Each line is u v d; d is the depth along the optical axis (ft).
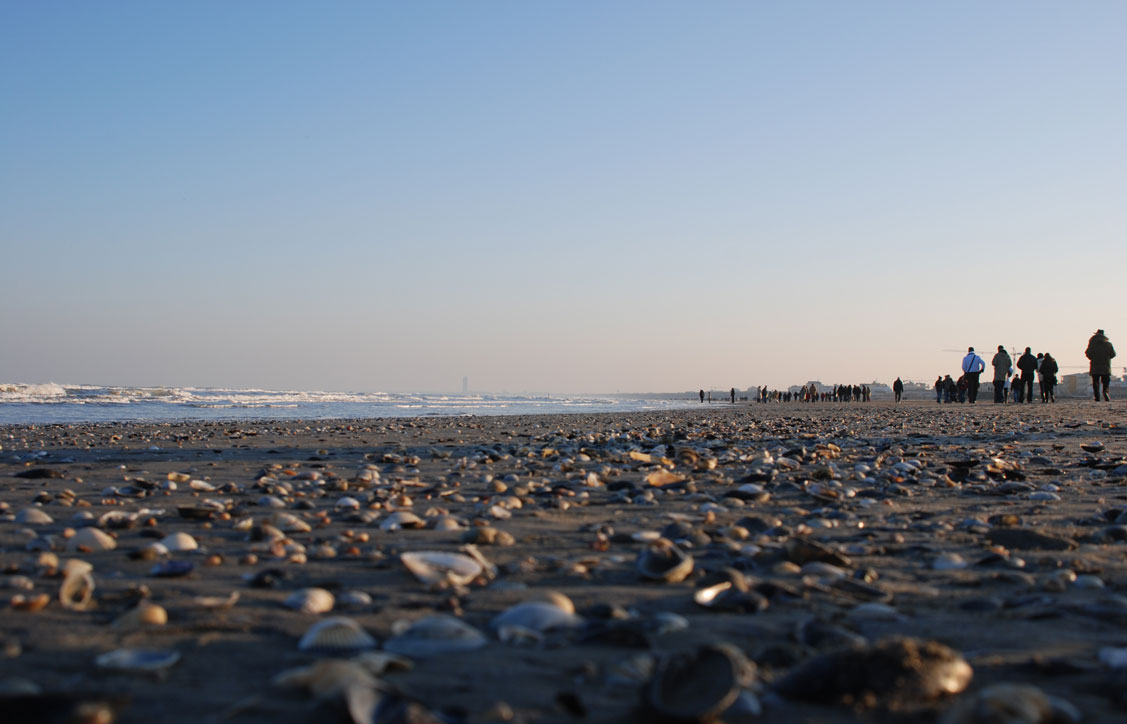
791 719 5.93
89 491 20.76
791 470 24.90
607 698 6.43
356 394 287.48
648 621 8.39
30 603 9.02
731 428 51.90
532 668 7.14
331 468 27.14
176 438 42.83
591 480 22.07
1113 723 5.90
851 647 6.72
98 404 123.24
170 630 8.26
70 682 6.77
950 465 25.18
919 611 9.23
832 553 11.76
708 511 16.88
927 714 5.99
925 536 14.11
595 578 10.87
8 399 124.36
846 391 207.51
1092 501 18.21
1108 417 56.70
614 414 104.27
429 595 9.86
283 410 117.08
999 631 8.36
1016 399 107.96
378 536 14.20
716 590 9.64
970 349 104.63
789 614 8.99
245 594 9.85
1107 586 10.44
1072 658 7.44
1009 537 13.41
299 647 7.72
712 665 6.18
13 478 23.29
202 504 17.83
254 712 5.96
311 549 12.59
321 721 5.74
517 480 22.34
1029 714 5.63
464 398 309.22
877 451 31.89
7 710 5.75
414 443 39.60
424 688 6.64
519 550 12.95
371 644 7.76
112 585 10.33
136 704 6.29
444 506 18.16
